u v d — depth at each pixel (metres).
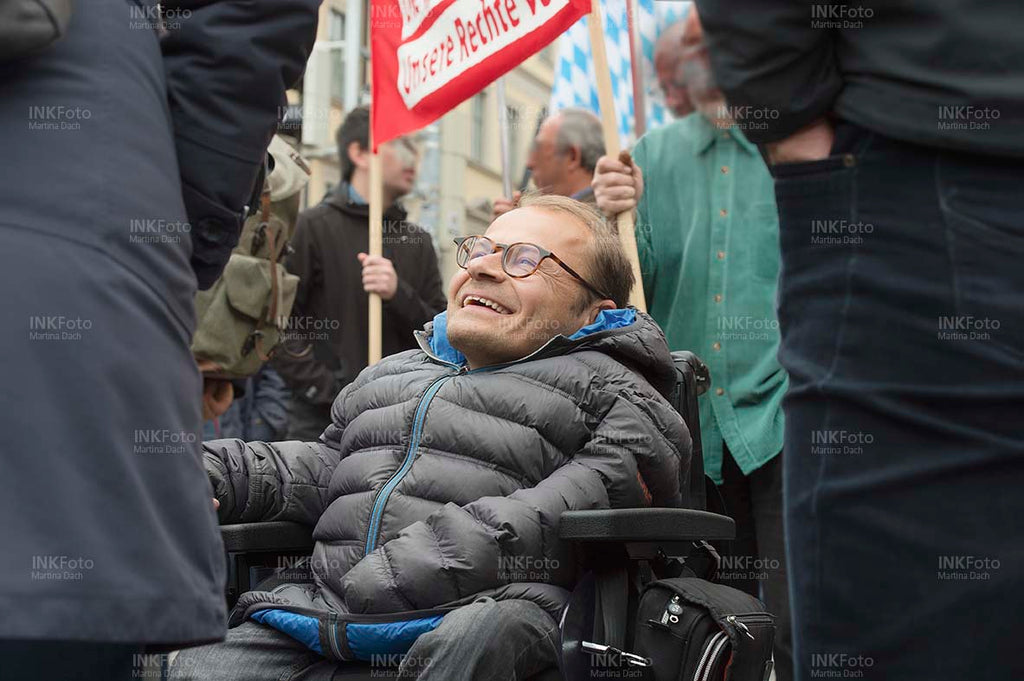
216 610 1.98
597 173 4.60
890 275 2.10
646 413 3.19
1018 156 2.02
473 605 2.71
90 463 1.83
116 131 1.98
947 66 2.05
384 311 6.04
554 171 5.56
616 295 3.52
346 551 3.16
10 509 1.78
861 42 2.15
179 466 1.97
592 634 2.84
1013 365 2.01
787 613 4.26
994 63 2.03
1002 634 2.00
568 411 3.20
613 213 4.56
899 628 2.06
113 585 1.80
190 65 2.14
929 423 2.05
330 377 6.06
